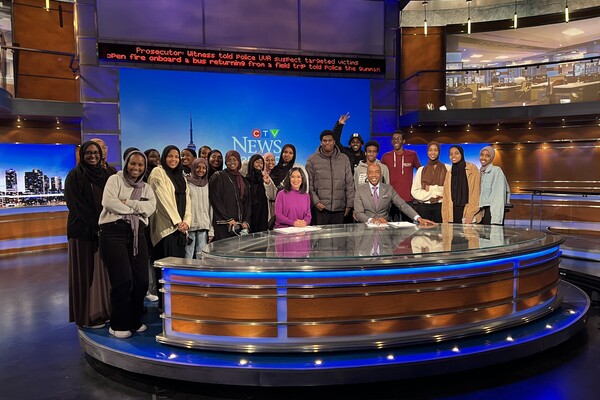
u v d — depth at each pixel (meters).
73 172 3.35
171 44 8.62
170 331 2.98
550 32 9.71
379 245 3.16
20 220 7.99
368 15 9.59
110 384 2.83
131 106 8.52
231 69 8.95
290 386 2.62
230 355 2.77
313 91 9.39
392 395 2.62
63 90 8.73
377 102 9.77
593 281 4.71
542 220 9.38
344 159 4.91
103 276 3.48
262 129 9.17
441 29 9.98
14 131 8.49
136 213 3.23
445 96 10.00
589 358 3.12
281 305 2.77
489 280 3.10
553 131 9.78
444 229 3.91
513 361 3.07
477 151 10.37
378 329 2.83
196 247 4.34
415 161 5.69
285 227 4.23
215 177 4.38
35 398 2.66
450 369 2.72
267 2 9.05
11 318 4.20
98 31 8.29
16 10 8.46
